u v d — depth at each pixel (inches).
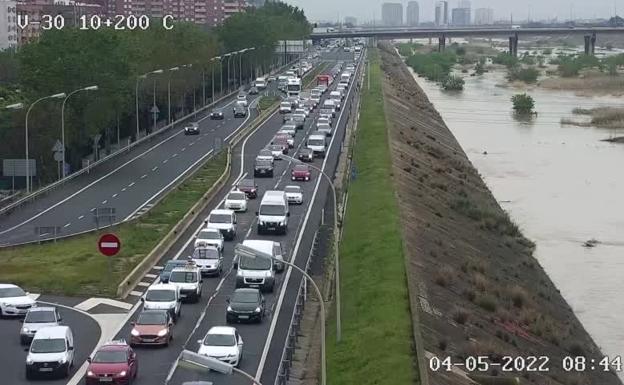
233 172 4768.7
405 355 2011.6
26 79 4690.0
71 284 2659.9
